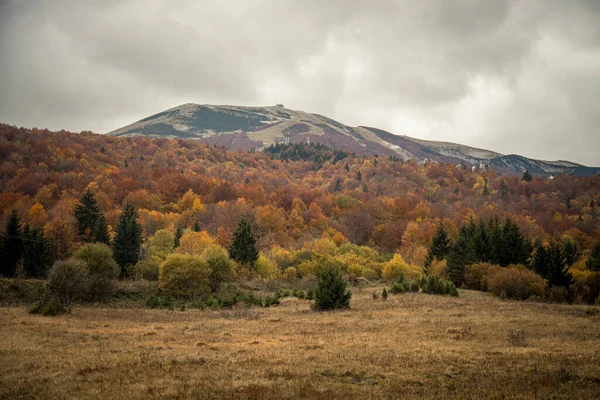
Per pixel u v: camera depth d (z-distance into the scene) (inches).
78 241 3454.7
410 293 2327.8
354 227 5265.8
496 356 787.4
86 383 634.2
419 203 5984.3
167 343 973.8
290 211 5610.2
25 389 607.5
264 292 2561.5
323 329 1203.2
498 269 2551.7
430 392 577.0
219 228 4077.3
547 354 793.6
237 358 796.0
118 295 2217.0
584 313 1518.2
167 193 5831.7
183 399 559.5
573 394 558.6
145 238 3954.2
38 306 1515.7
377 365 730.8
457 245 2920.8
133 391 593.9
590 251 4165.8
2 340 962.1
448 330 1107.9
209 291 2377.0
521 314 1478.8
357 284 2920.8
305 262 3149.6
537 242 3966.5
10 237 2600.9
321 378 658.2
